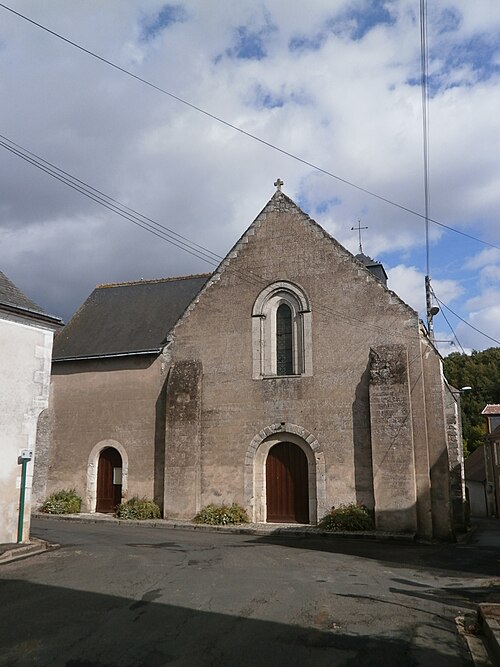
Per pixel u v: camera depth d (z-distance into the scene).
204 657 5.57
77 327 22.66
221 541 13.77
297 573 9.59
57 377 21.08
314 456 16.97
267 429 17.61
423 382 16.41
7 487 11.67
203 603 7.44
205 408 18.42
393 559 11.67
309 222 18.47
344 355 17.27
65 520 18.48
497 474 35.78
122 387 20.05
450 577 9.75
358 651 5.79
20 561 10.35
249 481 17.48
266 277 18.59
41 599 7.63
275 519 17.38
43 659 5.50
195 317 19.23
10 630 6.35
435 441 16.14
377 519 15.62
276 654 5.67
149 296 23.25
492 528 24.12
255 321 18.42
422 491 15.69
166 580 8.77
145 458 19.19
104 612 7.02
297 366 17.81
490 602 7.89
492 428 40.25
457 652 5.83
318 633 6.32
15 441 11.91
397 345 16.72
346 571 9.98
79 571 9.43
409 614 7.16
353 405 16.86
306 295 18.00
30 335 12.46
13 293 12.52
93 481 19.92
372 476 16.19
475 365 54.84
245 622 6.65
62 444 20.48
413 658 5.62
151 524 17.20
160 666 5.34
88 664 5.39
